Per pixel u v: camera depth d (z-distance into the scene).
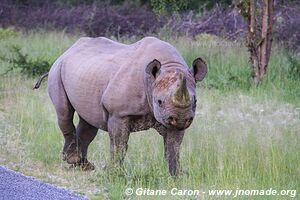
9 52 44.09
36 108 28.66
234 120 27.09
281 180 19.89
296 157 21.38
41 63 38.03
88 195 18.97
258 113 29.84
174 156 19.59
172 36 46.25
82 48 22.02
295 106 31.45
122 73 19.69
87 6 56.56
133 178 19.72
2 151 23.50
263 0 36.59
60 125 22.31
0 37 50.72
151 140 22.56
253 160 20.98
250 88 34.84
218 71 37.66
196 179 19.61
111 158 20.00
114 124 19.78
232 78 35.91
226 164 20.45
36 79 36.72
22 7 60.00
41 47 45.91
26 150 23.73
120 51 20.77
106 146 23.34
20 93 32.66
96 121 20.92
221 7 50.56
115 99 19.58
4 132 26.19
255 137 22.91
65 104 22.03
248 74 37.09
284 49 41.34
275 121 27.84
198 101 31.14
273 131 24.14
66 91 21.80
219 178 19.42
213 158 21.11
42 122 26.69
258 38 37.66
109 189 19.06
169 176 19.45
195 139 22.75
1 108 30.38
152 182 19.45
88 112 20.94
